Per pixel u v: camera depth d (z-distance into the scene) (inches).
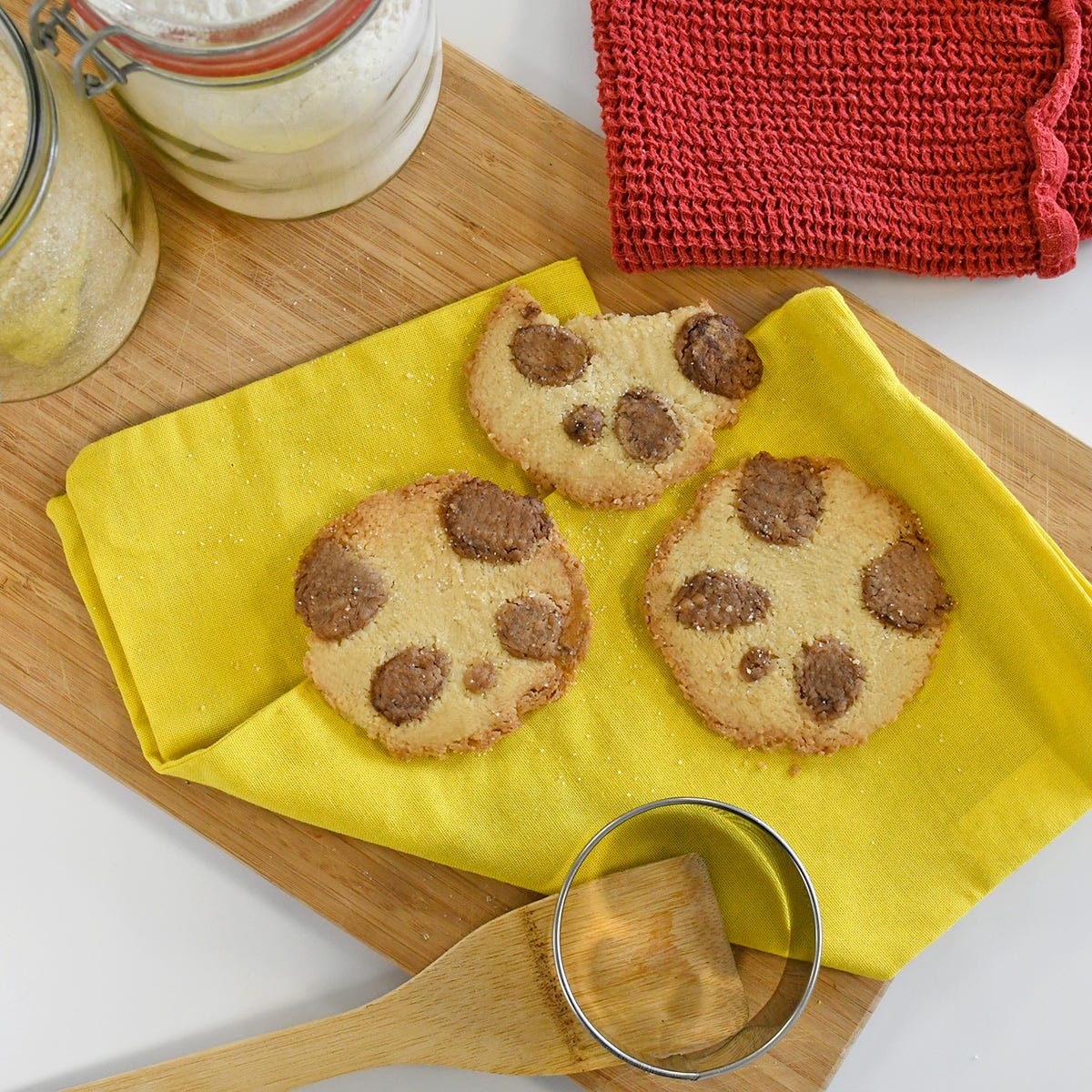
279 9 19.7
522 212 24.3
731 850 23.8
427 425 24.2
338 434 24.1
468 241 24.3
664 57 23.7
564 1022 23.4
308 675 23.6
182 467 24.0
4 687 24.1
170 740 23.8
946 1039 24.9
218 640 23.9
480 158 24.2
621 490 23.9
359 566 23.5
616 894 23.5
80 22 20.8
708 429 23.9
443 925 23.9
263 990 24.7
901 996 24.9
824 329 23.8
